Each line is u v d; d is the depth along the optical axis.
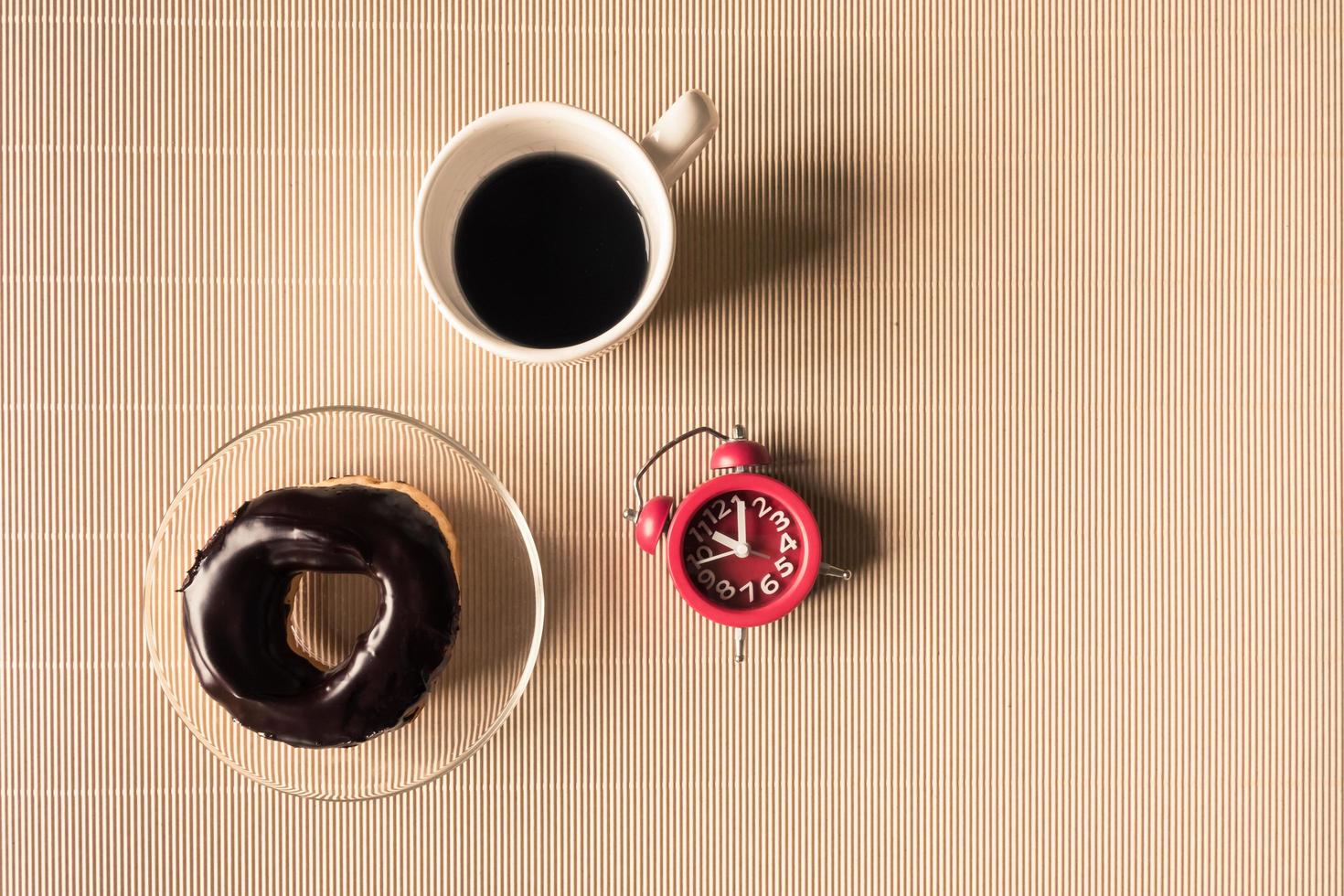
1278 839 0.75
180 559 0.72
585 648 0.74
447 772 0.72
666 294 0.74
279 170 0.74
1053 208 0.75
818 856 0.74
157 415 0.74
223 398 0.74
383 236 0.74
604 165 0.69
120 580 0.74
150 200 0.74
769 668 0.74
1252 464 0.75
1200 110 0.75
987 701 0.75
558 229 0.69
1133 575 0.75
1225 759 0.75
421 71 0.74
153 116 0.74
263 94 0.74
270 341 0.74
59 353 0.74
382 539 0.70
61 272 0.74
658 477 0.74
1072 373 0.75
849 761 0.75
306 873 0.74
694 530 0.73
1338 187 0.75
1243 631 0.75
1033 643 0.75
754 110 0.75
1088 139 0.75
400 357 0.74
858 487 0.75
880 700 0.75
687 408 0.74
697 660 0.74
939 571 0.75
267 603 0.70
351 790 0.73
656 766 0.74
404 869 0.74
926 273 0.75
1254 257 0.75
